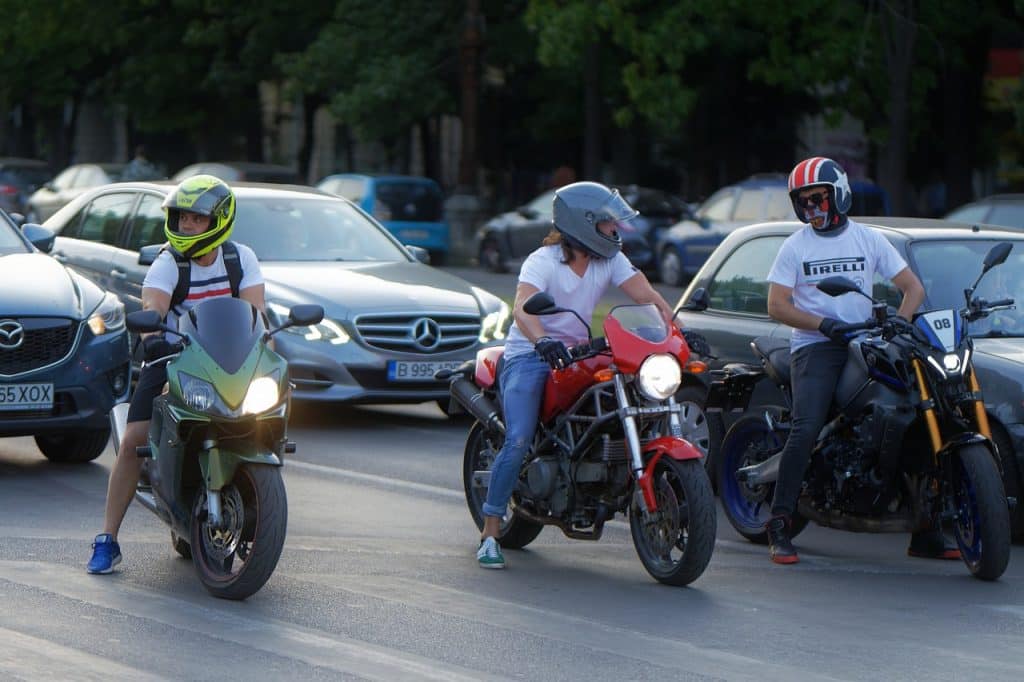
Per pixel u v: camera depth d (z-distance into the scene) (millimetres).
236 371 17578
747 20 76562
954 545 21547
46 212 84438
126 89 116062
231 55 110688
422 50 96062
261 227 35062
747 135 92625
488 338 32812
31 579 18844
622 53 84500
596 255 19812
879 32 70125
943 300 23594
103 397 26328
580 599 18625
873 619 17891
